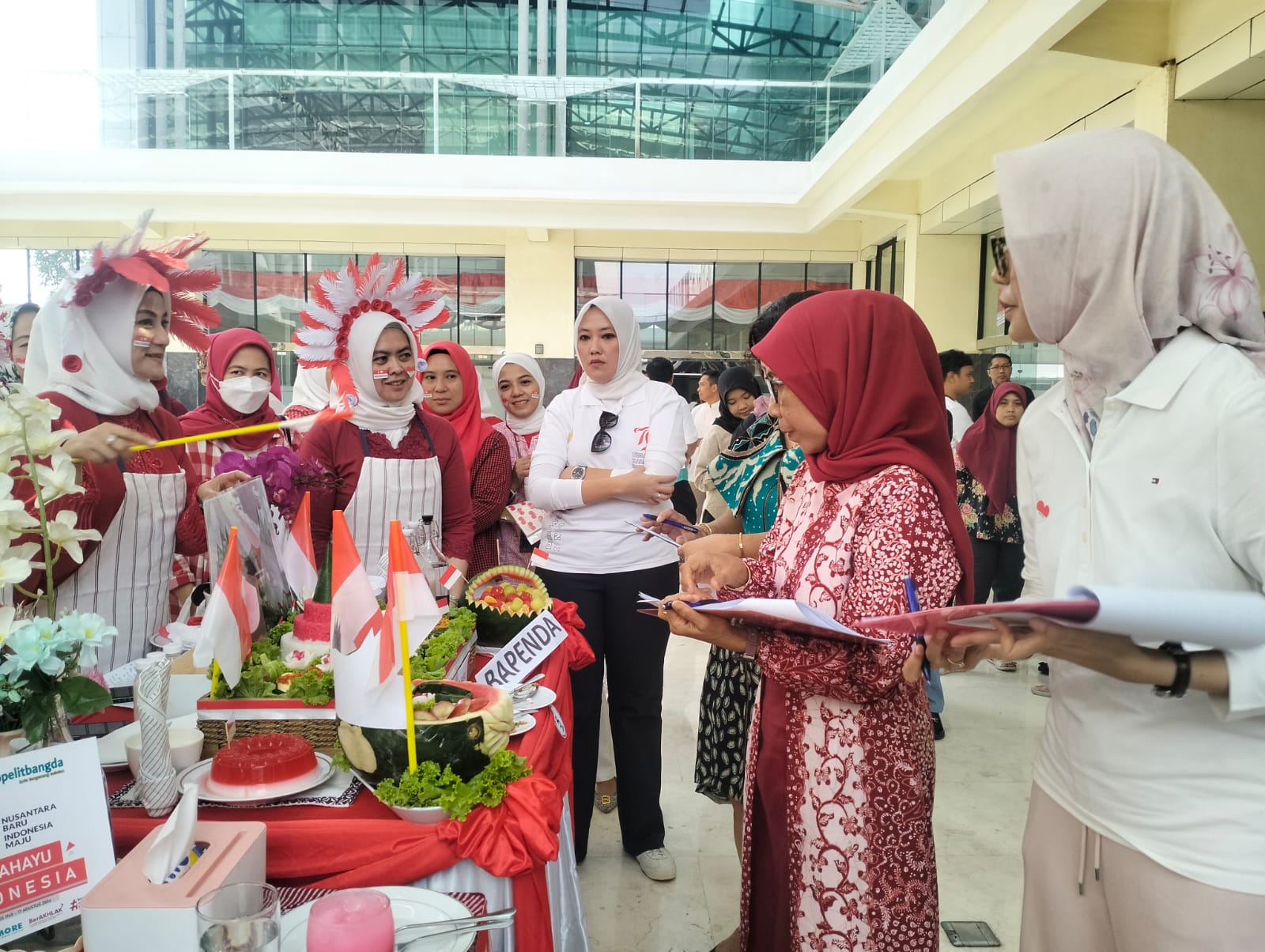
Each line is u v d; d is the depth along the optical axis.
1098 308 0.94
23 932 0.84
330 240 9.96
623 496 2.17
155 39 8.45
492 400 10.27
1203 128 4.21
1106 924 1.03
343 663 1.07
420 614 1.11
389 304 2.12
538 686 1.47
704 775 2.05
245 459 1.67
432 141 8.62
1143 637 0.78
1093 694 1.00
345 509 2.06
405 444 2.14
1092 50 4.25
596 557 2.21
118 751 1.18
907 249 8.33
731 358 10.35
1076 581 1.03
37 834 0.85
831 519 1.27
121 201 8.49
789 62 8.48
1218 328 0.91
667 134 8.66
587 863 2.35
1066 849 1.06
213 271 1.70
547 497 2.21
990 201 6.68
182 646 1.43
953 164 7.25
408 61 8.70
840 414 1.26
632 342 2.34
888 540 1.15
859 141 6.65
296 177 8.49
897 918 1.21
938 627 0.89
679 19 8.53
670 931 2.03
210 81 8.42
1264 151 4.20
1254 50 3.68
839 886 1.22
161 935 0.79
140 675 1.02
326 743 1.24
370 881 0.99
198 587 1.94
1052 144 0.98
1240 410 0.87
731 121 8.65
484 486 2.70
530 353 10.02
